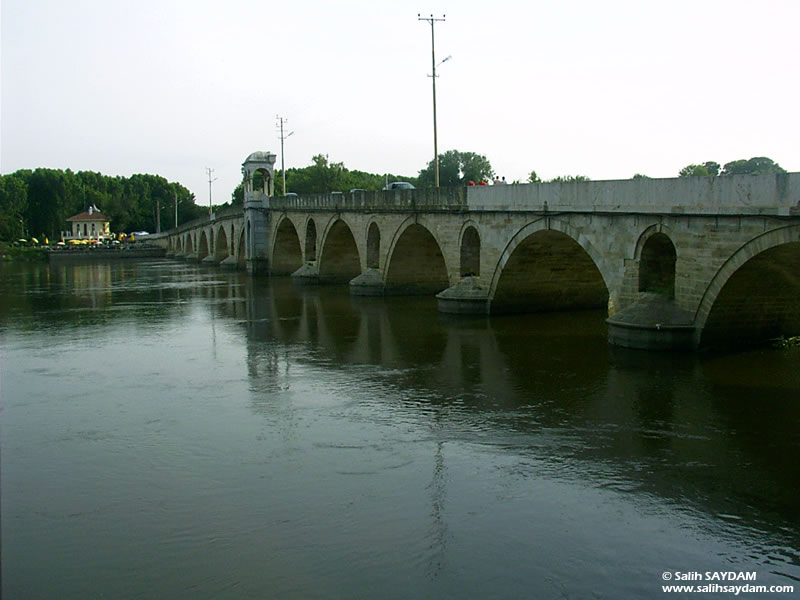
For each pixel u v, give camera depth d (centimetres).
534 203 3250
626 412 1972
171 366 2738
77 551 1295
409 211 4381
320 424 1961
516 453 1703
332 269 6112
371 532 1334
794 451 1670
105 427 1991
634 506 1416
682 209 2462
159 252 13025
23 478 1638
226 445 1816
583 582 1163
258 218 7550
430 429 1892
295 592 1149
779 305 2500
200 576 1202
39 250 12019
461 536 1312
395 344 3036
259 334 3425
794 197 2030
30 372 2672
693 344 2544
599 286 3825
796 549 1253
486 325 3419
